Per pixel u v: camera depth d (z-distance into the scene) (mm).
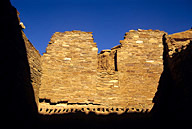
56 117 7715
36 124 7566
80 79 9016
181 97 5656
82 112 7816
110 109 8125
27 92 7270
